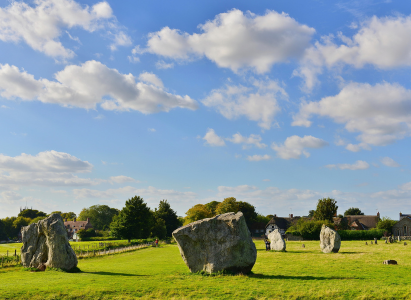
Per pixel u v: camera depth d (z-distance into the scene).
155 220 116.38
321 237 46.94
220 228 25.52
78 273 27.70
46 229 28.70
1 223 153.00
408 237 84.00
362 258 36.38
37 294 19.25
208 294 19.39
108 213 185.62
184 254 26.11
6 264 31.55
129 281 23.09
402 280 22.80
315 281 22.64
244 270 25.33
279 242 50.75
